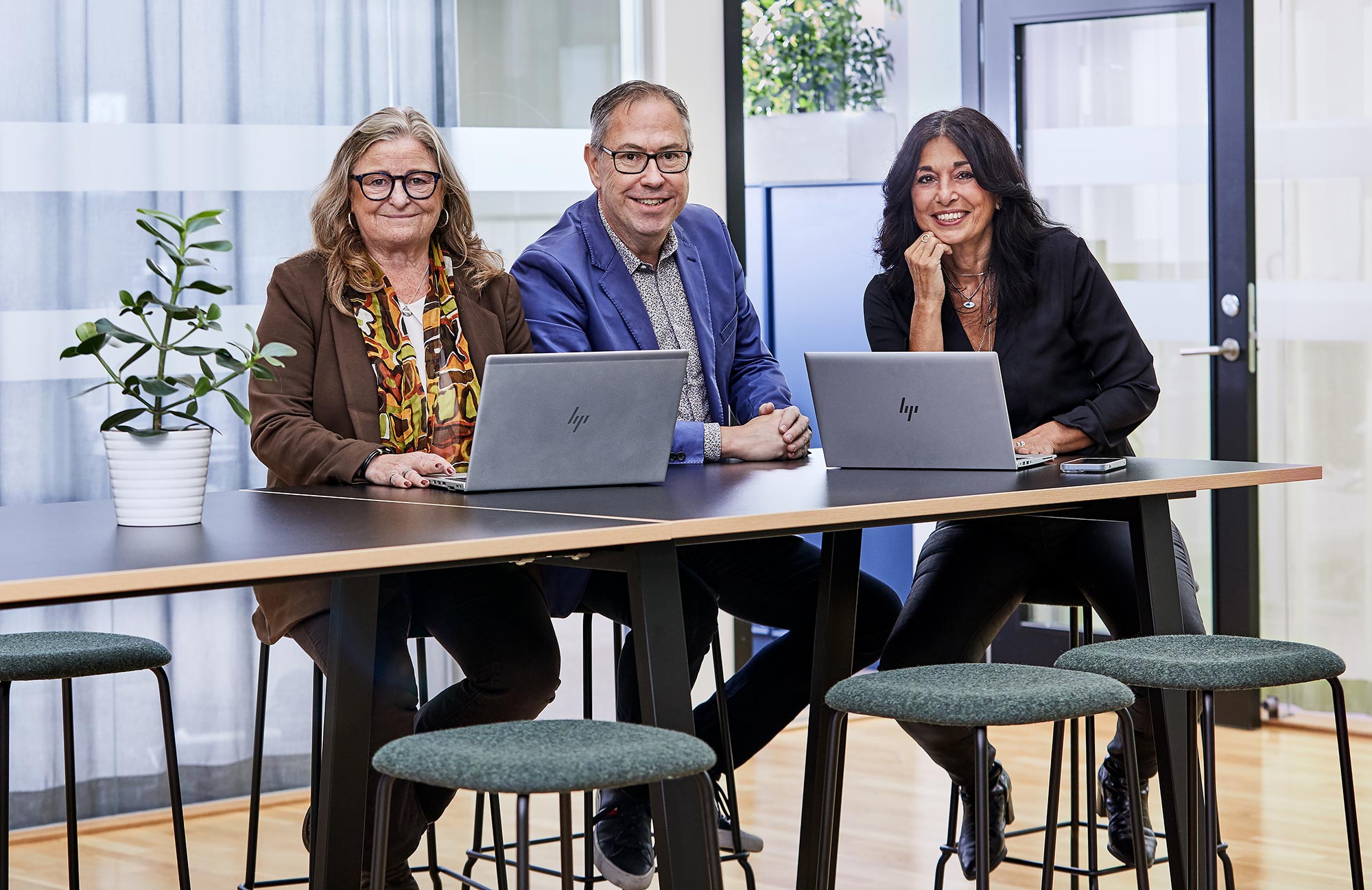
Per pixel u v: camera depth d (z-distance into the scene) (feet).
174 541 6.39
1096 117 16.14
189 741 13.11
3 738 8.17
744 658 15.64
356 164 9.32
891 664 9.92
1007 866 11.37
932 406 9.10
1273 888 10.81
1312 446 15.62
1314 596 15.74
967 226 10.40
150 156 12.53
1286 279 15.58
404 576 8.69
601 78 14.60
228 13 12.76
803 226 20.08
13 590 5.32
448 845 12.10
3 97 12.02
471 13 13.87
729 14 15.17
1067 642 16.30
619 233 10.43
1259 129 15.57
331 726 7.17
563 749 5.87
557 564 7.30
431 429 9.46
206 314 7.38
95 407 12.44
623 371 8.27
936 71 18.08
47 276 12.24
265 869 11.52
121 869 11.54
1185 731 8.62
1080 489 8.09
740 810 12.99
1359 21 15.16
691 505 7.44
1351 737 15.21
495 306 9.88
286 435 8.85
